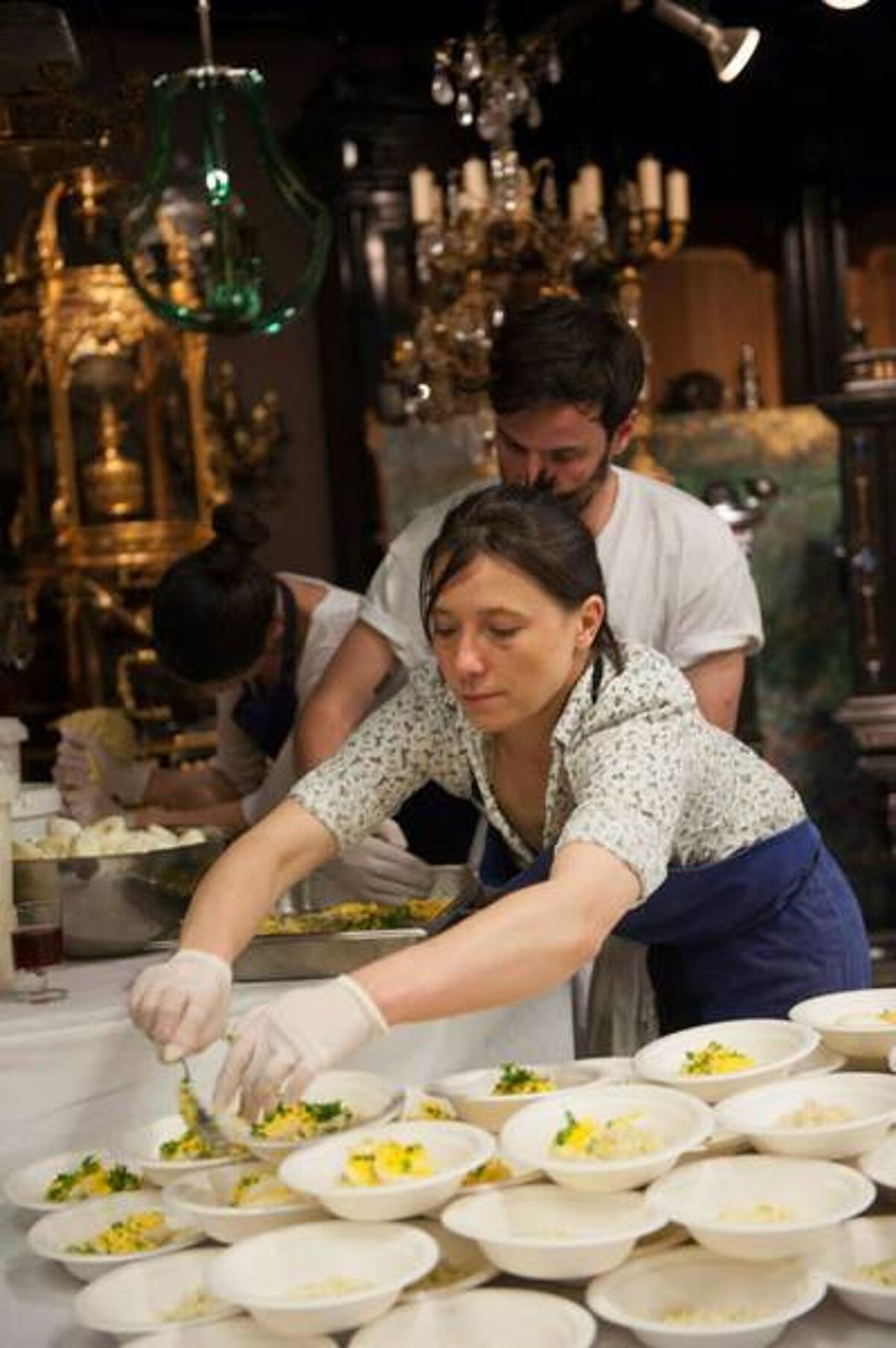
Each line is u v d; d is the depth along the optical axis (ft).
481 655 8.09
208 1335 6.45
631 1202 6.88
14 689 24.35
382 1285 6.34
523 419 10.89
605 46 27.61
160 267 14.80
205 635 13.75
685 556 12.08
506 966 7.29
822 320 29.35
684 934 10.19
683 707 8.62
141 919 10.30
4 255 25.26
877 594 25.50
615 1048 10.91
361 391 27.07
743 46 18.12
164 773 16.28
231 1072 6.91
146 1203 7.62
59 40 15.10
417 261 25.53
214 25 27.68
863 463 25.53
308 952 9.61
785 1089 7.68
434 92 22.95
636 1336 6.34
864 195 29.25
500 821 9.48
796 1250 6.50
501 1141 7.24
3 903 9.66
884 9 27.99
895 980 25.68
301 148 27.76
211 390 27.04
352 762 9.13
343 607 14.88
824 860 10.37
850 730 26.94
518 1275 6.63
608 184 28.19
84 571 23.81
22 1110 8.75
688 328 29.60
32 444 23.91
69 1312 6.99
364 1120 7.88
